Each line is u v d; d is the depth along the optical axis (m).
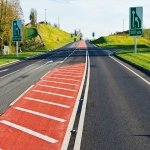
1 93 12.45
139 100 10.48
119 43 99.06
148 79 15.84
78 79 16.45
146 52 42.84
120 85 13.90
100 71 20.36
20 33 39.56
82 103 10.13
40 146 6.04
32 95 11.78
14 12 51.94
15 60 33.09
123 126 7.37
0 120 8.05
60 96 11.48
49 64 27.59
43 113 8.79
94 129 7.14
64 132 6.94
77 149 5.86
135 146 5.99
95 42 117.19
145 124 7.53
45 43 79.88
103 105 9.77
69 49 65.12
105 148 5.90
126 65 24.77
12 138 6.55
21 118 8.25
